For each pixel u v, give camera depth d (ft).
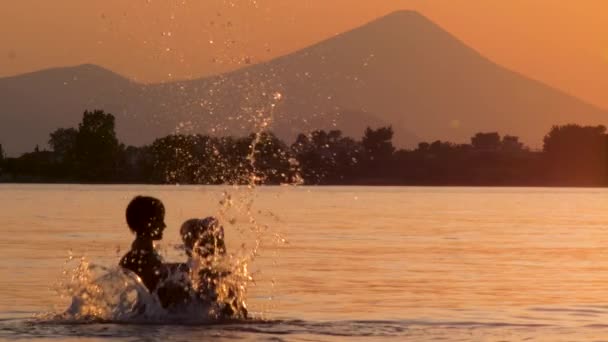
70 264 109.40
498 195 528.22
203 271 66.39
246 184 79.20
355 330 65.05
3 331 62.39
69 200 337.31
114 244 137.59
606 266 116.37
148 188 527.40
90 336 60.59
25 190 486.79
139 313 66.23
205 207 252.42
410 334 63.93
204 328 63.72
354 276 101.91
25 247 132.36
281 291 88.33
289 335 62.28
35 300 79.56
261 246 138.92
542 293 88.89
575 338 63.05
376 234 173.06
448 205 350.43
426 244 150.41
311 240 154.71
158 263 66.44
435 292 88.89
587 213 286.66
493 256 129.90
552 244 154.10
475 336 63.46
